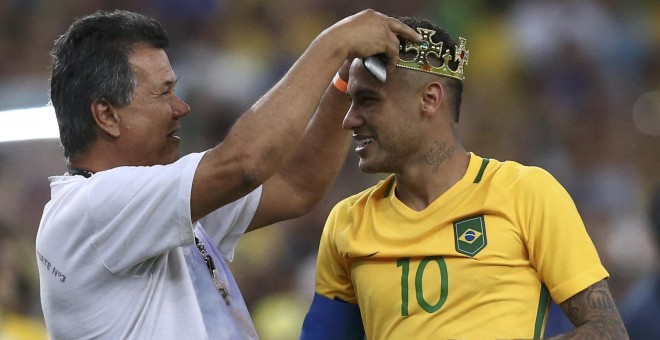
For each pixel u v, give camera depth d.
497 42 34.34
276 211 13.23
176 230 11.27
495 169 11.75
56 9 36.62
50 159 29.62
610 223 29.92
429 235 11.53
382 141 11.62
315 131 13.19
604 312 11.01
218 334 11.76
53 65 12.54
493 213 11.41
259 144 11.10
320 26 36.12
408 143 11.63
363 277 11.82
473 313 11.23
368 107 11.66
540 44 33.81
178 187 11.17
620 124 32.69
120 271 11.51
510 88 33.62
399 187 11.96
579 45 33.75
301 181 13.31
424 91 11.63
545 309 11.38
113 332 11.63
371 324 11.84
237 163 11.11
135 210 11.30
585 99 33.16
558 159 32.03
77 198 11.59
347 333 12.49
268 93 11.38
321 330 12.44
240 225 13.17
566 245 11.19
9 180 29.48
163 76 12.30
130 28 12.24
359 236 11.91
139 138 12.22
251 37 35.75
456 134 11.95
